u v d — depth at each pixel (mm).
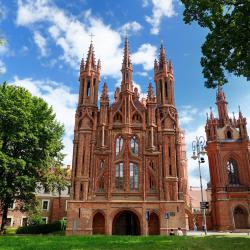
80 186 46750
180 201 46469
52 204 69250
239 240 23531
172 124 52000
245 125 70625
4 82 44844
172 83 55938
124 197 46781
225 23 22750
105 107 52188
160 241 24469
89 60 55969
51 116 47281
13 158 39438
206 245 21000
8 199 42312
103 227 45875
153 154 49594
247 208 62875
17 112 41594
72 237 30656
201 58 24828
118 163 49062
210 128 72375
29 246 20422
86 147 49281
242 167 67438
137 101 53594
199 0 22812
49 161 45812
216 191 65500
